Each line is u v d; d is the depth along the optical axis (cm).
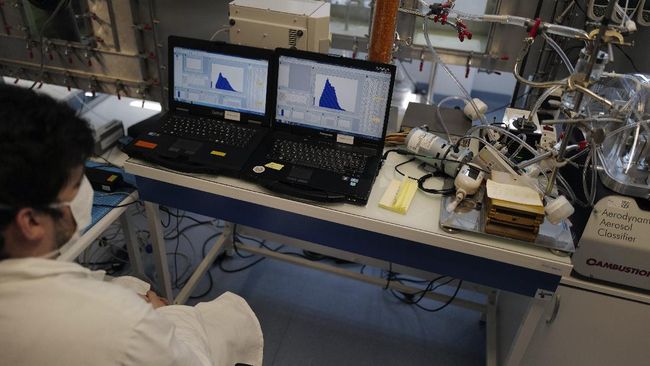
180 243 254
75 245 140
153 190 163
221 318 124
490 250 129
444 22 160
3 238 63
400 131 178
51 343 62
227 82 164
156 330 69
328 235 148
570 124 127
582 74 121
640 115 130
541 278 132
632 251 135
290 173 147
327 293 230
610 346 154
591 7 175
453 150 152
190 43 162
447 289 235
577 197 143
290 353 199
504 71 217
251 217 155
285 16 167
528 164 140
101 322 64
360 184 143
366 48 226
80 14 214
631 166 134
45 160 60
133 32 218
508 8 202
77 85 240
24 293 63
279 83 159
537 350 163
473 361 200
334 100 157
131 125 240
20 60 236
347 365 196
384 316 220
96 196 164
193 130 164
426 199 146
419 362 199
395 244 142
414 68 393
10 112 60
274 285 233
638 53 191
